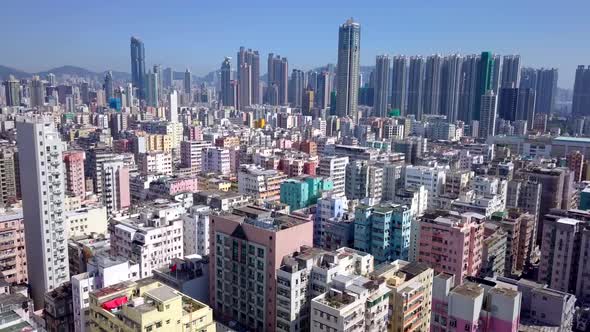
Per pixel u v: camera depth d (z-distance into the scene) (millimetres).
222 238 170250
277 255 155750
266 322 160750
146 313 110625
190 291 177625
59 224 197375
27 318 122500
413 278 158500
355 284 144875
